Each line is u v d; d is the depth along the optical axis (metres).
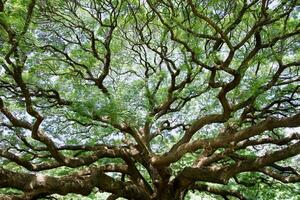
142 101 13.85
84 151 15.06
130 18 13.03
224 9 10.34
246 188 16.83
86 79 13.31
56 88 14.09
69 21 12.25
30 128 12.80
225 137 11.05
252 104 12.16
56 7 11.84
